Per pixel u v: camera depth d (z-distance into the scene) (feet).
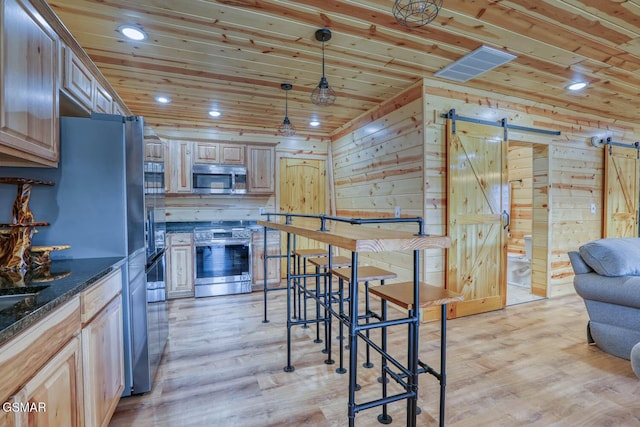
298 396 6.37
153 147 7.39
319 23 7.00
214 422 5.61
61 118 5.75
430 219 10.30
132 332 6.19
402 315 10.85
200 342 8.87
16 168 5.57
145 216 6.44
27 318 2.91
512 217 17.62
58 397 3.50
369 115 13.21
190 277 13.19
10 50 3.99
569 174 13.47
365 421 5.64
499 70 9.56
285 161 16.49
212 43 7.82
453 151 10.48
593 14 6.74
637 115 14.19
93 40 7.62
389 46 8.06
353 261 4.38
